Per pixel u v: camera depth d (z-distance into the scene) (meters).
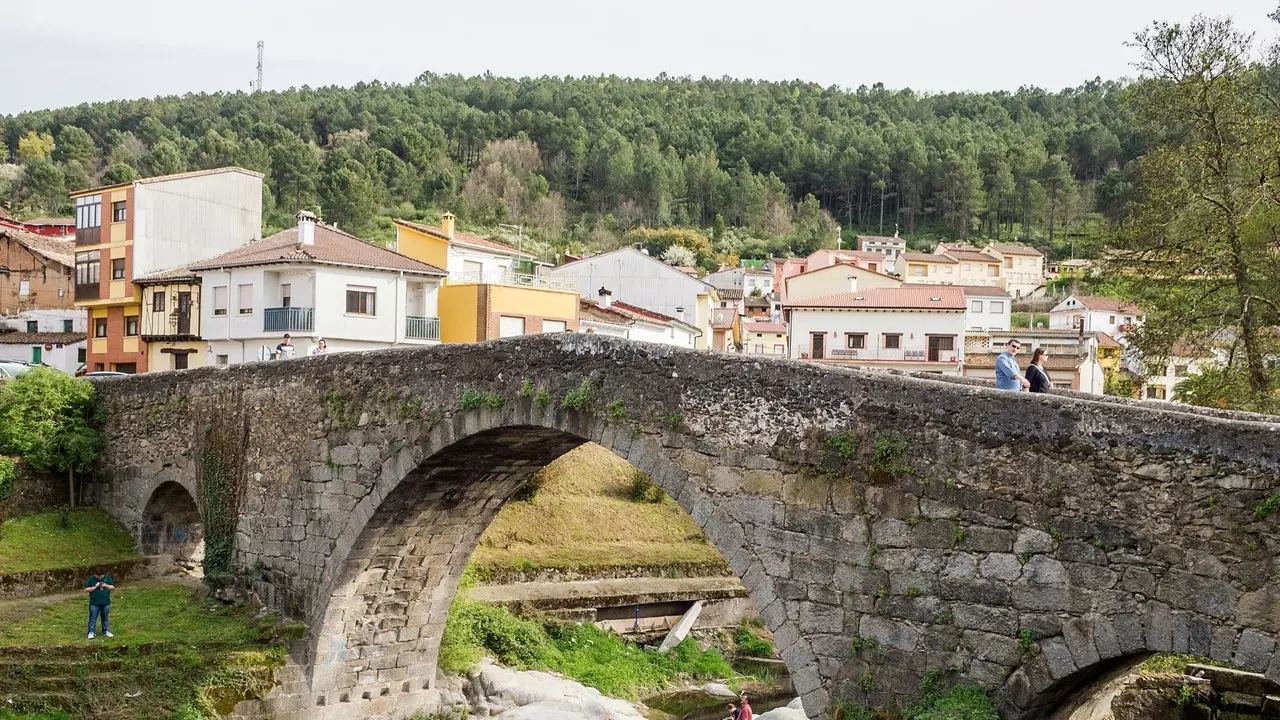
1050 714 13.58
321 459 25.11
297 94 174.00
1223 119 31.94
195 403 29.73
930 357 61.12
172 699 22.56
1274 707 17.83
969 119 184.38
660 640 35.38
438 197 131.50
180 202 56.38
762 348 87.44
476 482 24.16
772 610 15.60
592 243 126.50
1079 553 12.73
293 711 24.47
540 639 31.58
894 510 14.41
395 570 25.66
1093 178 151.00
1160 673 19.08
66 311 68.94
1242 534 11.52
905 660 14.19
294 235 50.38
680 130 166.50
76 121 158.25
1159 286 33.28
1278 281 30.42
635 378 17.73
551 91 180.12
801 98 199.38
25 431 32.31
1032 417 13.23
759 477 15.88
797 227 143.50
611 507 40.50
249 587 27.22
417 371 22.69
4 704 21.33
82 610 26.48
